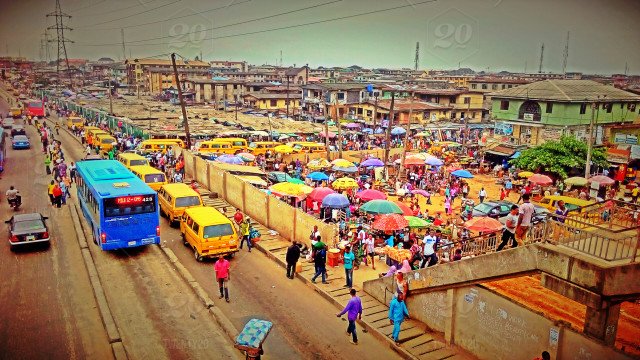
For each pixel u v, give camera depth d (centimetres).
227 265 1631
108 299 1608
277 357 1295
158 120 6181
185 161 3884
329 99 8162
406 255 1922
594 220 1374
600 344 995
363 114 7438
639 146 3809
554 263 1070
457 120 7519
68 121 6388
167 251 2088
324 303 1662
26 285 1688
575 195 3444
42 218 2133
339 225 2356
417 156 4094
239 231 2336
